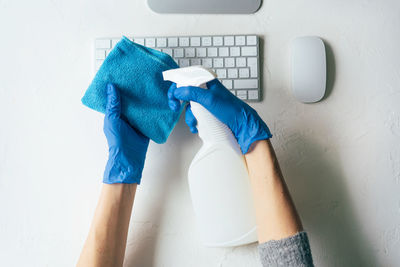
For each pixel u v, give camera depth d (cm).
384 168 73
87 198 72
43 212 72
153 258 71
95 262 59
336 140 73
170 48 71
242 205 65
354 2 74
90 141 73
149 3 72
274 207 59
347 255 72
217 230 67
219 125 63
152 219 72
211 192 65
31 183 72
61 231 72
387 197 73
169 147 73
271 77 73
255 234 66
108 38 72
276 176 61
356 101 74
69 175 72
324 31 74
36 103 73
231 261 71
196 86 60
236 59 72
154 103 65
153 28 73
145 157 69
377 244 72
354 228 72
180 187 72
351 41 74
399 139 73
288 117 73
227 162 64
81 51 73
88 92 64
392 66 74
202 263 71
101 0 73
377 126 73
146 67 64
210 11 72
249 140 62
